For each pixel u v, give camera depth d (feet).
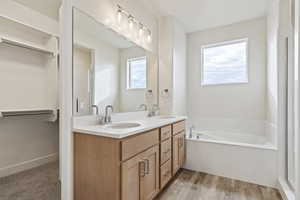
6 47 7.00
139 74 8.54
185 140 8.86
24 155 7.38
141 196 5.12
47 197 5.48
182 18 9.92
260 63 9.82
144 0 8.13
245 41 10.40
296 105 4.46
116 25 7.08
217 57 11.25
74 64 5.33
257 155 7.32
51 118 7.77
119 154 4.38
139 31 8.47
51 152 8.12
